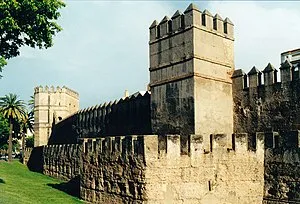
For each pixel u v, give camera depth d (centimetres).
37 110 6844
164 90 2856
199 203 2178
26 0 2197
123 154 2300
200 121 2605
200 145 2228
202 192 2194
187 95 2650
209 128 2656
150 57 3022
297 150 2198
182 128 2672
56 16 2423
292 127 2467
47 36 2450
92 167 2633
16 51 2508
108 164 2450
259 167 2367
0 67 2167
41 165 5241
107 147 2475
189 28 2678
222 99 2788
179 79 2727
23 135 6931
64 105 6875
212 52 2764
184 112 2664
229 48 2908
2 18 2191
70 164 4153
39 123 6788
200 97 2628
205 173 2219
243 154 2334
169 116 2792
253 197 2331
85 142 2748
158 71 2933
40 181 4009
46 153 4894
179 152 2170
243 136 2348
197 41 2661
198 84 2625
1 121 6266
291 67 2512
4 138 6838
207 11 2770
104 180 2486
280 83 2562
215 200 2225
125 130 3966
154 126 2923
